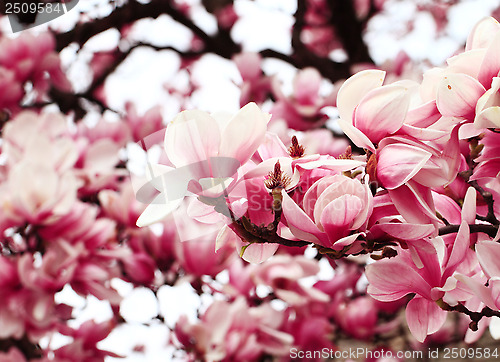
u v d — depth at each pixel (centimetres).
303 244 94
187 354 183
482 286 94
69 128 188
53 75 222
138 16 283
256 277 198
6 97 199
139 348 184
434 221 93
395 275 96
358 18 319
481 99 93
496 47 94
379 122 94
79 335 169
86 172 166
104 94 317
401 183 92
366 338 223
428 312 100
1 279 136
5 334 134
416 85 96
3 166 145
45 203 129
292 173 93
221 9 303
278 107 257
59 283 137
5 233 135
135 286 186
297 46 277
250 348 183
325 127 261
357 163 92
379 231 92
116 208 175
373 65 276
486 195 101
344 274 232
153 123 241
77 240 140
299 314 214
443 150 96
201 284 189
